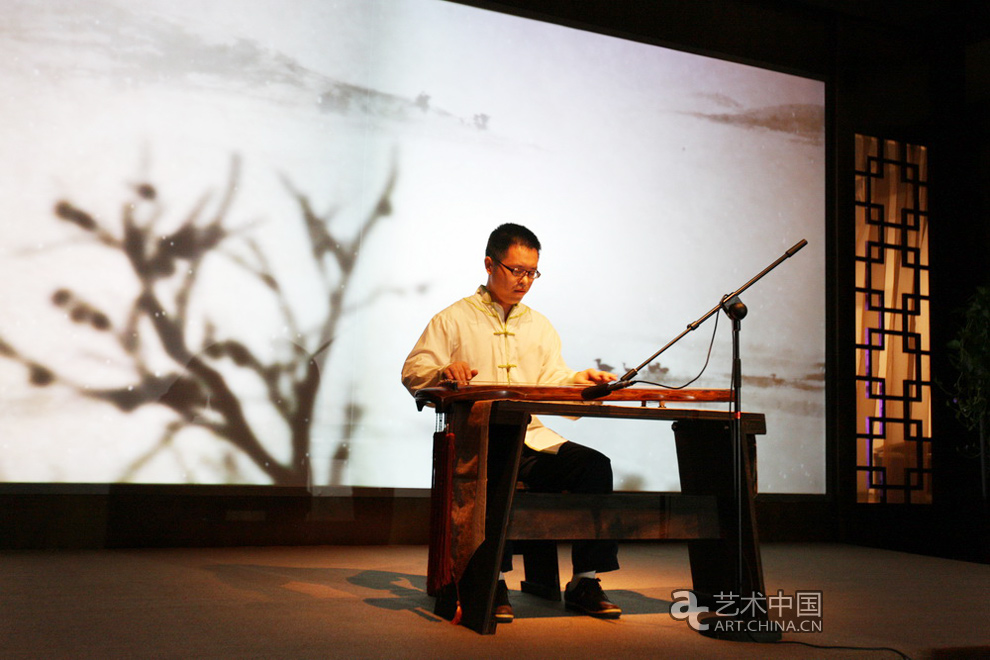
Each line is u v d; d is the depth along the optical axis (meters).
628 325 4.87
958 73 5.84
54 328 3.87
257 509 4.16
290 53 4.33
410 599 2.82
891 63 5.68
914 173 5.74
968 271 5.71
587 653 2.13
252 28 4.27
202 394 4.09
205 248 4.13
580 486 2.66
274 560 3.70
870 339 5.47
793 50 5.45
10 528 3.78
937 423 5.57
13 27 3.89
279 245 4.26
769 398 5.18
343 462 4.31
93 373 3.92
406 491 4.40
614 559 2.69
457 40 4.65
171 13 4.13
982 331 5.27
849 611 2.84
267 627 2.30
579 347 4.76
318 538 4.25
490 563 2.37
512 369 3.02
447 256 4.54
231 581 3.08
